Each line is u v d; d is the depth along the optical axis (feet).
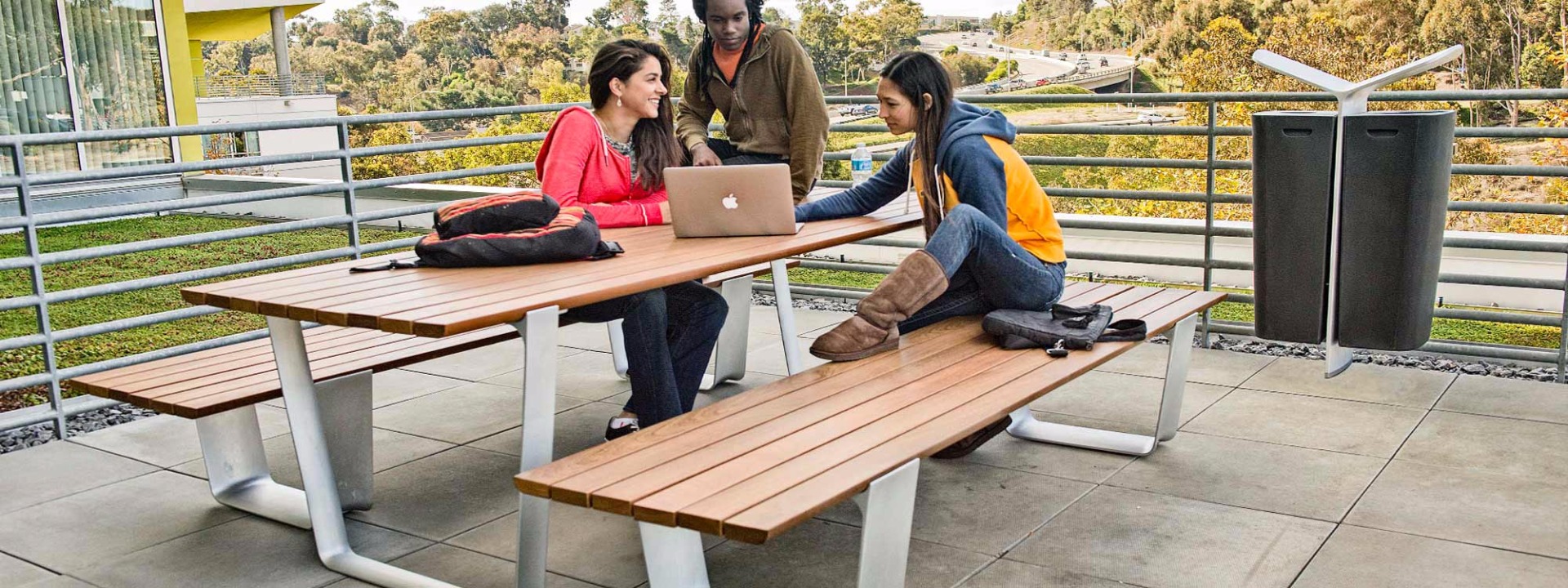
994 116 11.34
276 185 47.09
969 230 10.37
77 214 13.56
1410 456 11.81
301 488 11.68
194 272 14.64
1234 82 117.91
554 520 10.62
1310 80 14.08
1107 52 130.41
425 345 11.57
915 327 11.36
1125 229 17.29
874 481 7.13
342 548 9.87
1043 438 12.55
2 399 18.63
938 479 11.48
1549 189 74.90
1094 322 10.25
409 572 9.42
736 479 7.03
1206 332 16.62
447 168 112.57
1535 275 23.91
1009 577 9.19
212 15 84.64
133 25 48.57
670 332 11.91
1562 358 14.55
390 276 9.68
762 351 17.21
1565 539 9.65
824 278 32.53
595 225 10.39
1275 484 11.10
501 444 13.00
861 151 14.67
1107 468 11.70
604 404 14.61
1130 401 14.03
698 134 15.67
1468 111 98.99
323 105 83.05
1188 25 120.88
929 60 11.35
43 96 46.01
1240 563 9.37
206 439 11.12
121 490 11.75
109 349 22.58
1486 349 15.03
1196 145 88.69
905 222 12.61
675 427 8.06
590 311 10.97
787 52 14.71
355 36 188.34
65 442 13.34
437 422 13.89
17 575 9.73
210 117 76.38
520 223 10.29
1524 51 97.86
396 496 11.44
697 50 15.61
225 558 10.01
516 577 8.82
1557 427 12.60
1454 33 101.09
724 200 11.42
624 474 7.15
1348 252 14.16
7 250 38.65
